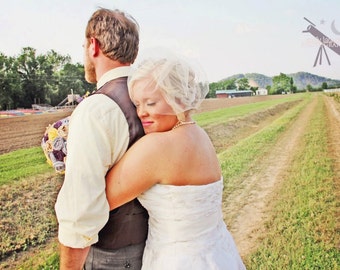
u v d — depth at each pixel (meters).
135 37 1.22
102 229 1.18
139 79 1.04
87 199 1.01
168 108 1.05
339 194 3.74
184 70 1.05
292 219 3.47
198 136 1.14
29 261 2.79
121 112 1.08
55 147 1.28
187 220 1.08
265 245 3.21
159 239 1.11
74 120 1.07
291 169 4.11
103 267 1.20
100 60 1.20
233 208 3.68
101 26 1.17
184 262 1.07
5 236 2.82
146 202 1.10
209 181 1.12
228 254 1.17
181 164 1.06
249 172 4.17
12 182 3.15
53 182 3.17
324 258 3.02
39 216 3.00
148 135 1.07
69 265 1.05
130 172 1.04
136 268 1.21
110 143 1.05
